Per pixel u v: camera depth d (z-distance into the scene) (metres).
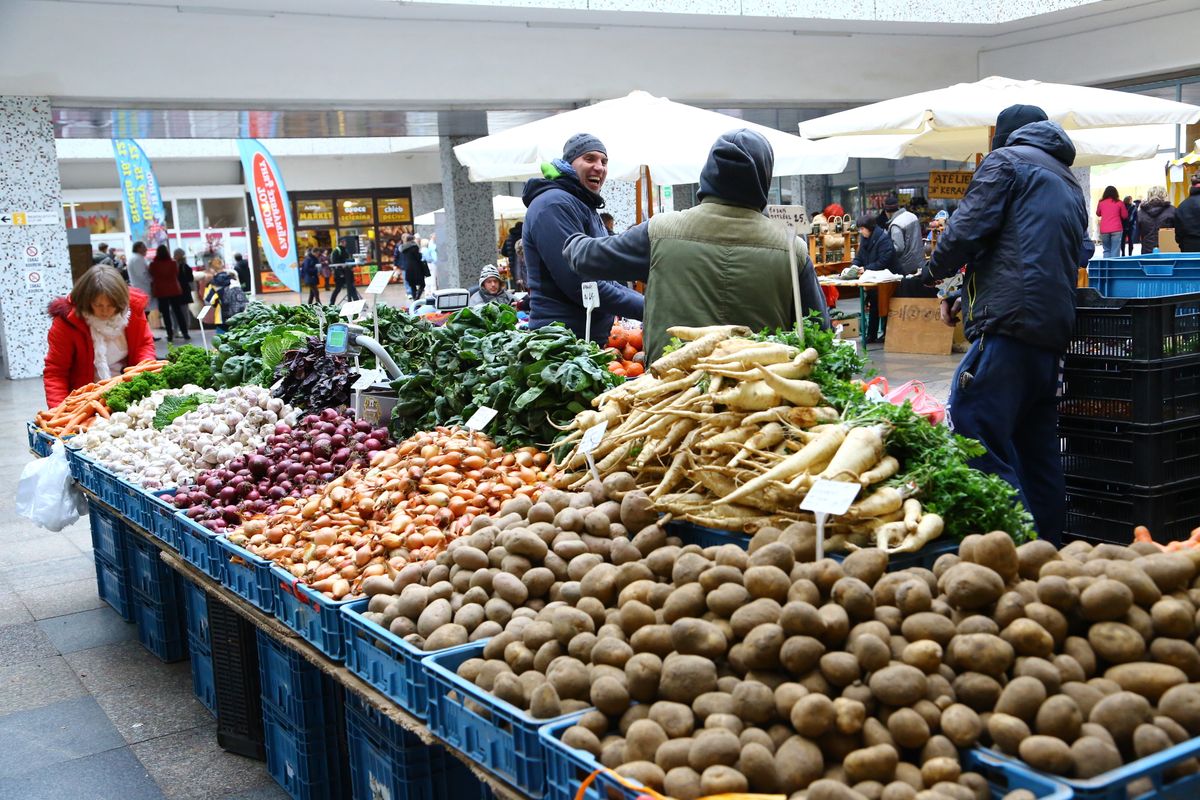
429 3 14.82
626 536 2.97
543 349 4.07
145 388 6.35
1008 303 4.32
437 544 3.33
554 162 5.30
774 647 2.09
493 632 2.65
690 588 2.36
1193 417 4.46
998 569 2.18
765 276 3.98
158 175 28.11
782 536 2.55
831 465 2.65
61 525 5.81
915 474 2.77
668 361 3.17
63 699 4.77
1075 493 4.69
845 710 1.94
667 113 8.57
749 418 2.96
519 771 2.18
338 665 3.01
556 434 3.98
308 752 3.56
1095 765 1.76
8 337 14.12
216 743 4.27
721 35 18.39
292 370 5.52
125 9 13.93
